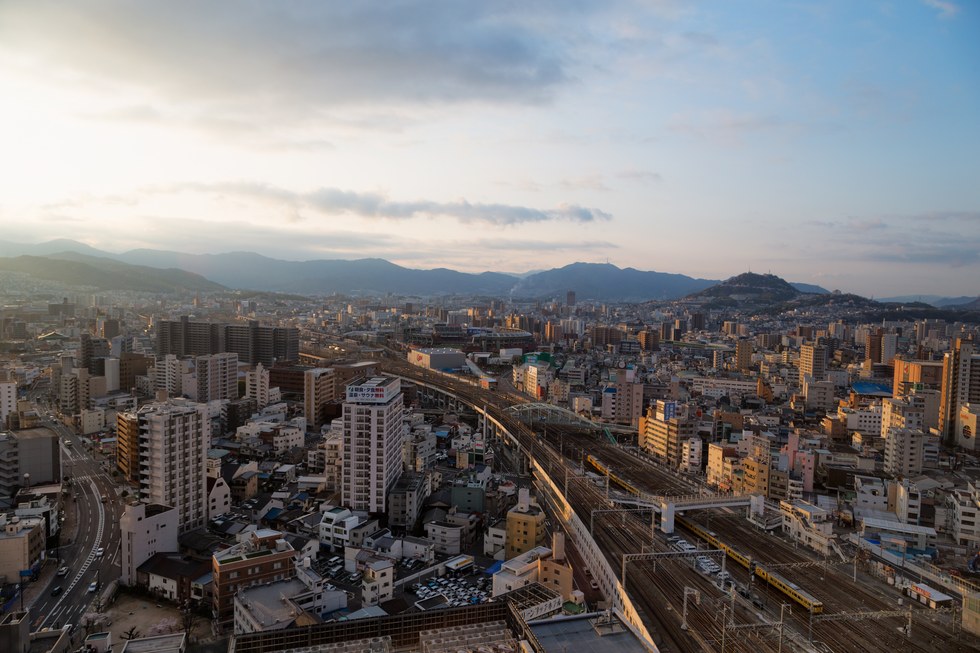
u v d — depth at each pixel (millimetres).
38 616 156125
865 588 165000
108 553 192375
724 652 131500
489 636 101250
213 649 121875
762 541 196875
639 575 169500
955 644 138000
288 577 160375
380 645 99875
